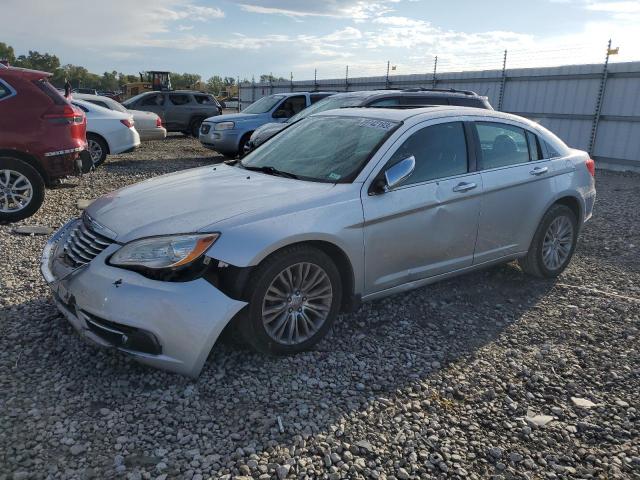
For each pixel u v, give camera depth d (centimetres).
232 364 339
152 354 301
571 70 1498
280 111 1338
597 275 544
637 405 315
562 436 285
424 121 416
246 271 313
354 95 992
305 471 249
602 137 1455
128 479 239
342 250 354
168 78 3912
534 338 397
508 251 472
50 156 673
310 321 354
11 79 655
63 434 267
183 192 371
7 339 356
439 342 385
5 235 605
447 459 263
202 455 257
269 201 344
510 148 470
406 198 384
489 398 317
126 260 308
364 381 329
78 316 319
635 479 254
